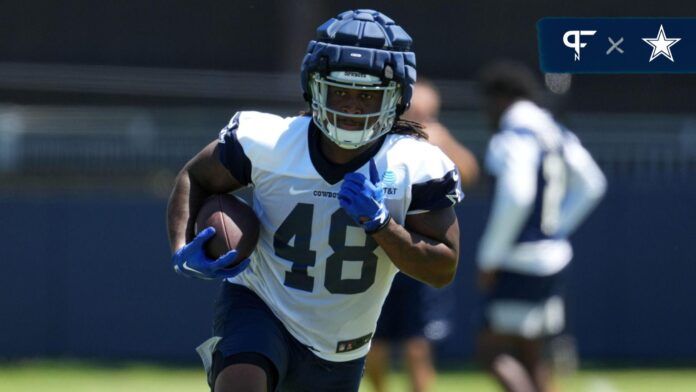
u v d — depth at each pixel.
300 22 56.22
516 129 25.41
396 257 15.22
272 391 15.61
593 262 40.66
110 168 44.44
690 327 40.62
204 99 55.62
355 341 16.48
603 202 40.69
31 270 40.47
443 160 15.69
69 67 56.50
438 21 55.44
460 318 40.38
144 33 57.22
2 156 44.06
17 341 40.41
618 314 40.66
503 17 55.19
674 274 40.66
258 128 15.60
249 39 57.03
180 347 40.53
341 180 15.32
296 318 16.05
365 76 14.74
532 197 25.14
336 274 15.73
